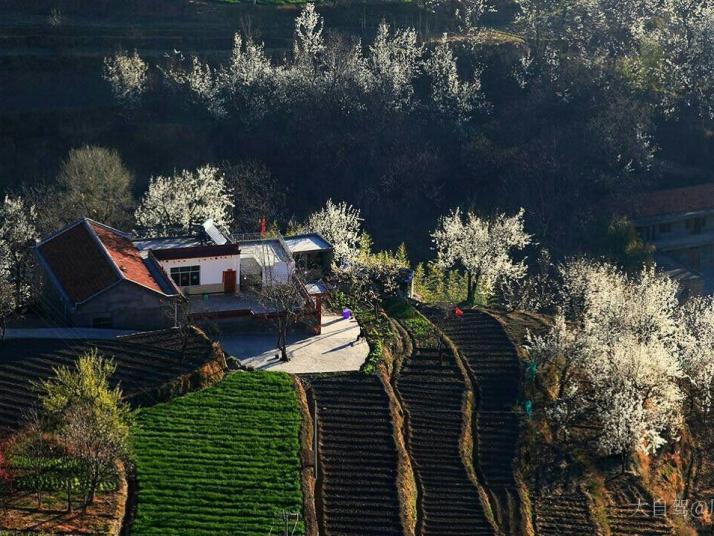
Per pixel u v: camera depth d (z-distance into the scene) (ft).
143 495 336.70
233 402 382.63
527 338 431.84
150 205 538.06
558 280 576.20
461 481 368.89
